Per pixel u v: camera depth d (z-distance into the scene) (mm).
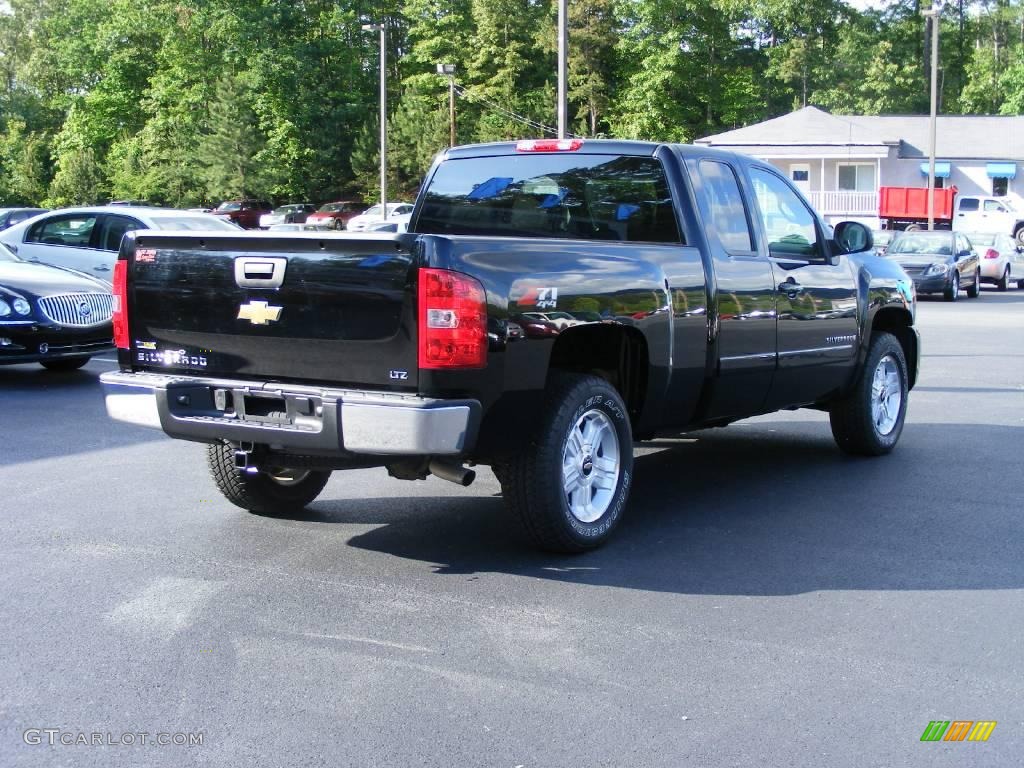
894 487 7141
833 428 8070
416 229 7016
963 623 4629
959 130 54531
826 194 51562
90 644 4332
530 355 5008
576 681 4004
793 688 3955
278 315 5031
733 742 3537
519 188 6656
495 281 4859
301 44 62344
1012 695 3912
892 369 8195
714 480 7371
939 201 48406
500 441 5020
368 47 66250
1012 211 49562
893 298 8086
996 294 30094
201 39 65625
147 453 7973
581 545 5504
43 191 76875
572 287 5230
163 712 3738
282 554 5566
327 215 52438
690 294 5969
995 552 5664
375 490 7008
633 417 5945
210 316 5258
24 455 7879
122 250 5547
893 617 4695
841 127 52438
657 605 4820
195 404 5238
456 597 4910
